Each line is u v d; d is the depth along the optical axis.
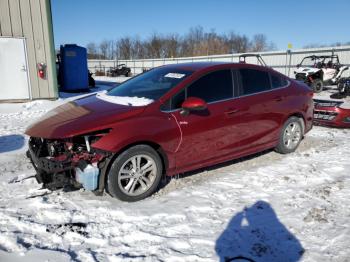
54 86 12.46
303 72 16.59
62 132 3.62
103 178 3.71
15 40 11.58
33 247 2.96
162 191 4.18
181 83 4.31
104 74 43.03
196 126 4.25
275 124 5.32
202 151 4.41
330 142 6.53
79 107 4.32
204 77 4.54
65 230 3.24
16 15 11.47
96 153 3.65
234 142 4.77
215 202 3.88
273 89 5.36
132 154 3.79
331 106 7.52
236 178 4.61
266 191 4.19
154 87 4.47
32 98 12.19
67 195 3.99
